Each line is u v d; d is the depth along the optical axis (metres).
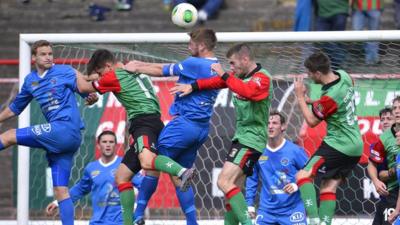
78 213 26.92
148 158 19.33
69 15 42.72
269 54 23.88
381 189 21.69
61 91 20.41
